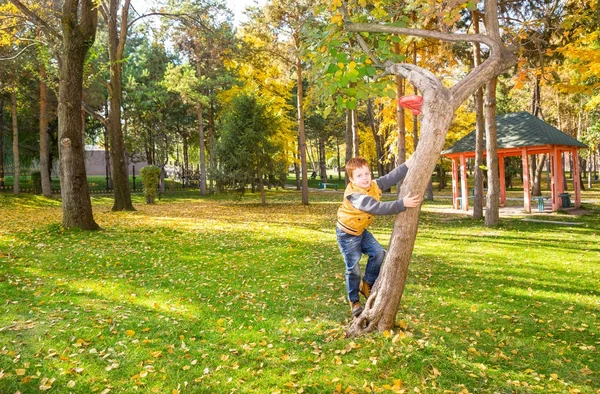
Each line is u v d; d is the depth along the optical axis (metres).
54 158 39.34
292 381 3.73
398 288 4.27
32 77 26.16
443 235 13.91
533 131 20.61
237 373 3.96
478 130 17.66
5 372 3.73
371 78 4.79
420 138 3.99
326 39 4.57
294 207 26.08
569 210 20.36
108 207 25.08
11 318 5.04
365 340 4.18
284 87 34.09
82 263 8.69
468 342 4.82
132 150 38.19
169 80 33.47
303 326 5.36
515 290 7.17
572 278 8.02
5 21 17.62
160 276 7.91
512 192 37.34
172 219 18.33
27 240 11.09
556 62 14.55
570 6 14.07
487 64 4.23
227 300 6.52
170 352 4.38
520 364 4.29
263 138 26.64
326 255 10.38
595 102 15.46
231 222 17.66
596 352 4.65
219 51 25.11
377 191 4.26
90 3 13.27
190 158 55.16
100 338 4.61
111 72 21.53
